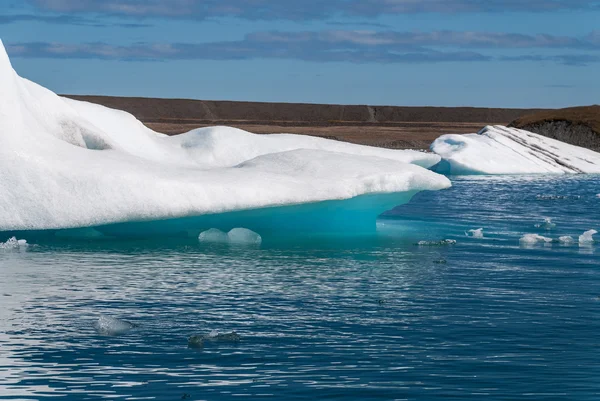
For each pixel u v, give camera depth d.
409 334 13.48
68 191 22.20
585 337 13.38
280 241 24.53
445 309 15.44
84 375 11.19
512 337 13.34
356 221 27.88
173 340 13.02
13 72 25.20
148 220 22.53
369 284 17.86
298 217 26.67
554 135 96.25
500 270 19.97
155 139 32.34
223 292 16.78
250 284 17.66
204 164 31.50
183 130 117.81
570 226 30.62
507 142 73.31
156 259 20.75
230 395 10.42
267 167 26.50
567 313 15.17
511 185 54.12
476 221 31.72
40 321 14.12
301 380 11.02
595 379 11.14
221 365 11.68
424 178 26.53
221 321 14.30
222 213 23.75
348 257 21.61
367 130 139.50
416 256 22.02
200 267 19.67
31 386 10.73
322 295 16.61
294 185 24.31
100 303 15.60
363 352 12.39
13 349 12.41
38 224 21.98
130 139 30.53
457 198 43.16
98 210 22.16
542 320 14.58
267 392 10.54
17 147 22.50
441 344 12.88
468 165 67.56
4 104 23.06
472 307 15.62
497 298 16.52
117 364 11.70
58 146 23.45
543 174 68.44
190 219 23.98
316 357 12.11
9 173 22.17
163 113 189.00
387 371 11.44
